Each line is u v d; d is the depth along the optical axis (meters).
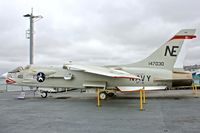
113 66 19.59
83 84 18.59
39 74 19.42
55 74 19.11
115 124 8.62
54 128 8.04
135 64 19.11
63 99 18.88
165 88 18.44
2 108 13.42
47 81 19.36
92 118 9.95
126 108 13.02
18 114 11.20
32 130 7.76
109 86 18.45
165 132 7.30
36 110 12.53
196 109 12.28
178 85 18.36
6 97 21.22
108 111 11.95
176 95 21.58
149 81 18.34
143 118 9.79
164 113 11.05
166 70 18.53
